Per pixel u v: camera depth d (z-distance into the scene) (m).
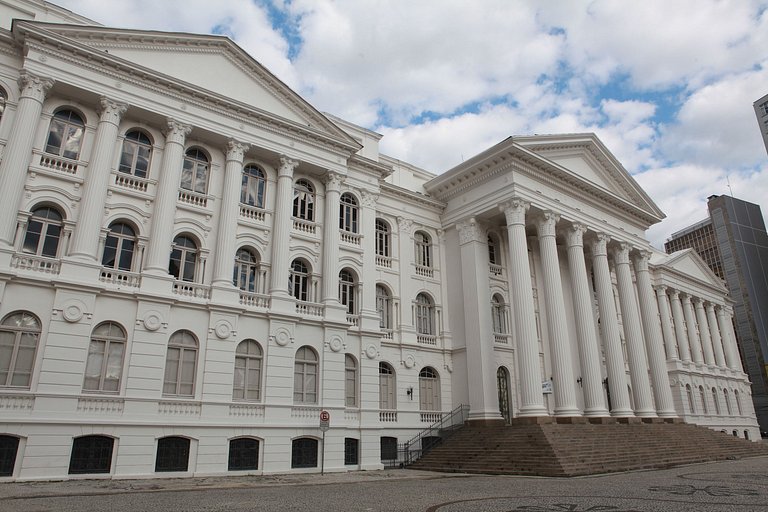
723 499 13.12
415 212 33.91
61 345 19.09
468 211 33.38
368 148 32.09
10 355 18.42
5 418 17.59
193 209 24.20
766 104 102.81
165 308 21.61
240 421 22.28
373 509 12.19
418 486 17.67
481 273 32.34
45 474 17.89
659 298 50.44
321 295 26.97
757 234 104.12
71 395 18.88
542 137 32.94
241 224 25.39
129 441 19.62
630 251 39.22
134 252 22.47
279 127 26.97
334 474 23.00
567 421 28.28
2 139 20.42
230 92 25.98
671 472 21.77
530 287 29.91
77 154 22.14
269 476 21.67
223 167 25.67
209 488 16.92
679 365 48.53
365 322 28.03
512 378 32.88
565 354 29.88
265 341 24.02
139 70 23.08
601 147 36.78
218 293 23.17
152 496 14.82
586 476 21.03
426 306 33.00
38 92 20.98
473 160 32.53
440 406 31.05
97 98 22.36
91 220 20.98
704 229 108.94
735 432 52.66
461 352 31.89
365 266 29.38
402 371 29.89
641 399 34.53
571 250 34.09
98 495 14.91
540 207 32.19
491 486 17.44
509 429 26.56
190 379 21.86
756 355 94.19
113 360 20.28
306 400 24.69
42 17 22.89
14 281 18.78
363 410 26.45
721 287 59.31
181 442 20.88
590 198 35.66
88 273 20.28
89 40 22.50
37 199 20.61
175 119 23.92
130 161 23.42
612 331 34.12
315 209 28.34
